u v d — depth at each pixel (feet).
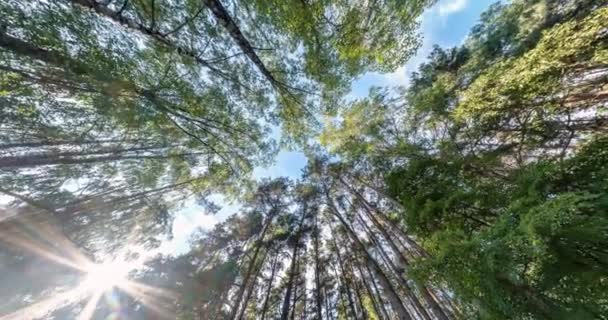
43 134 18.22
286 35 19.01
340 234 52.90
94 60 14.48
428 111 27.61
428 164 21.63
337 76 21.91
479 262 9.75
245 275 39.91
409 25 20.58
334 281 49.93
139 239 29.53
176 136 23.02
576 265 8.20
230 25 15.46
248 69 20.92
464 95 21.54
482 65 35.81
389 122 34.22
